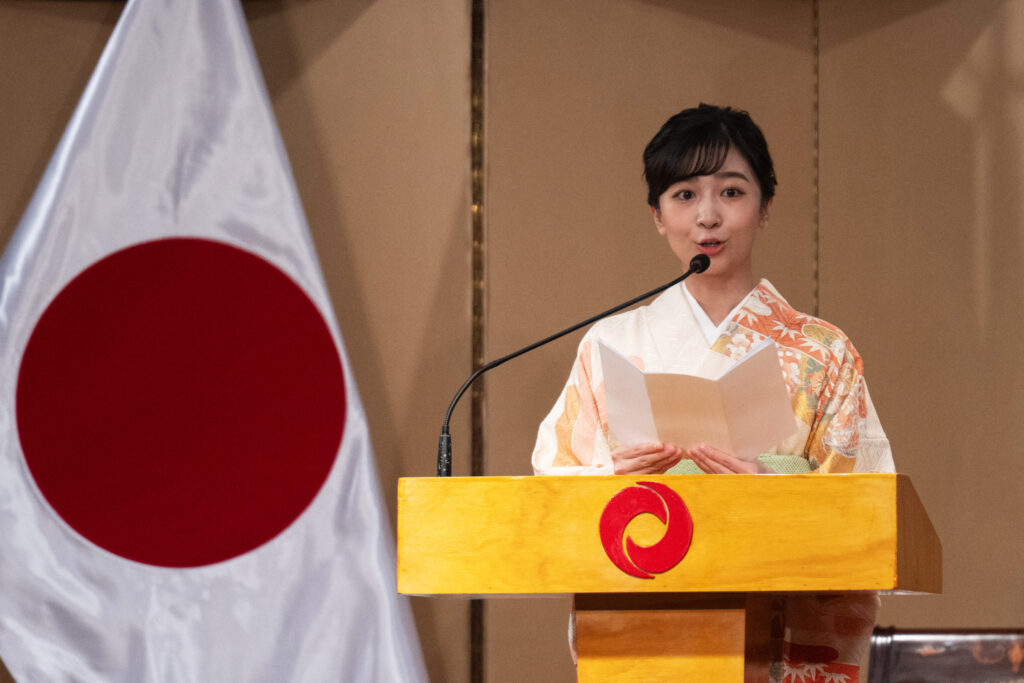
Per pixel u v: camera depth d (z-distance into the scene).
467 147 11.98
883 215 11.92
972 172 11.68
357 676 9.85
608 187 12.02
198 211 10.20
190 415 10.05
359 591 9.97
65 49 11.77
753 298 8.06
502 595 5.34
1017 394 11.35
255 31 12.09
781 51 12.23
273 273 10.25
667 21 12.21
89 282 9.98
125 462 9.91
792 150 12.12
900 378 11.71
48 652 9.52
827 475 4.94
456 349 11.80
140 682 9.62
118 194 10.11
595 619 5.21
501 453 11.65
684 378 5.60
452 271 11.88
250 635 9.84
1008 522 11.27
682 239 8.20
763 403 5.63
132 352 10.02
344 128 12.02
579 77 12.12
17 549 9.62
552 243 11.94
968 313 11.59
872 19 12.13
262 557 9.98
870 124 12.05
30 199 11.30
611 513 5.04
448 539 5.18
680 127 8.16
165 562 9.85
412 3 12.12
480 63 12.13
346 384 10.25
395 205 11.95
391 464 11.67
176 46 10.36
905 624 11.42
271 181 10.30
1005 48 11.64
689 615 5.14
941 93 11.85
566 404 8.13
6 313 9.84
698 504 4.98
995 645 9.23
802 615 6.82
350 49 12.09
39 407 9.82
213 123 10.31
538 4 12.16
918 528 5.31
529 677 11.46
